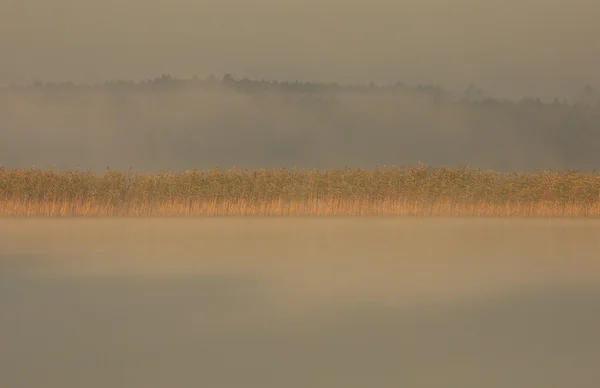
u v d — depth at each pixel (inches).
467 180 4173.2
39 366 1107.9
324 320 1425.9
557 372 1085.8
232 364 1122.0
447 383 1027.9
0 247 2551.7
